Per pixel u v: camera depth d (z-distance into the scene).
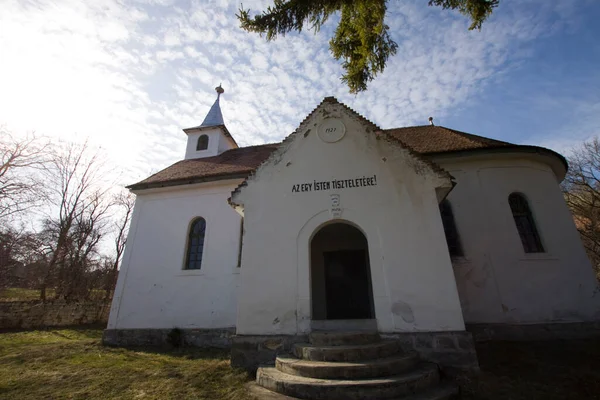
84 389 6.52
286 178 9.12
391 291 7.55
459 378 6.48
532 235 10.70
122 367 8.14
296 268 8.17
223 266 12.13
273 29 7.86
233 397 5.90
